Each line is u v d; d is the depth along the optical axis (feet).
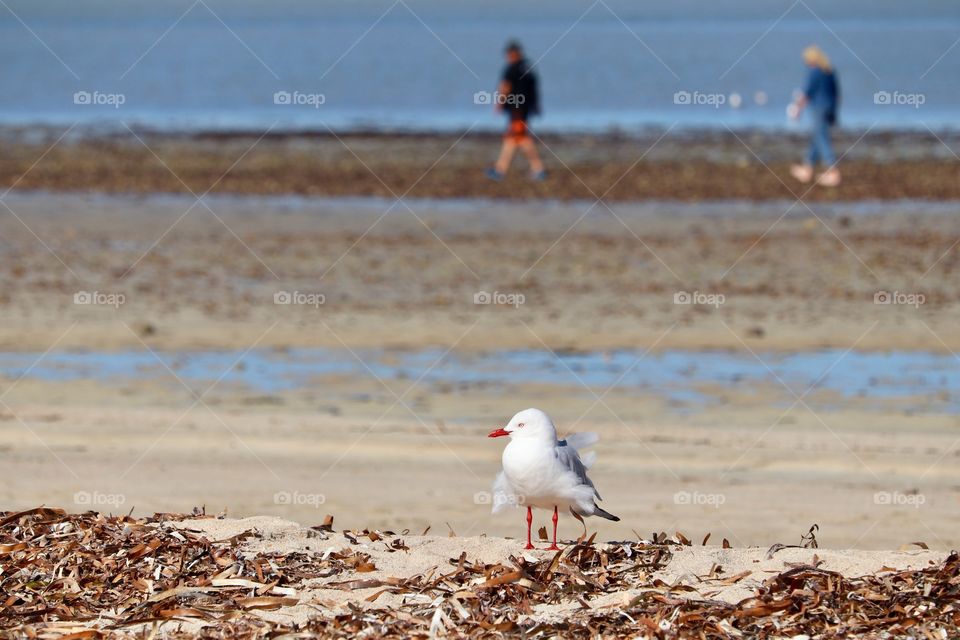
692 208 91.81
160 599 25.38
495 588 25.82
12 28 573.74
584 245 78.38
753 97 179.22
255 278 69.41
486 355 54.60
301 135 132.57
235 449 42.01
